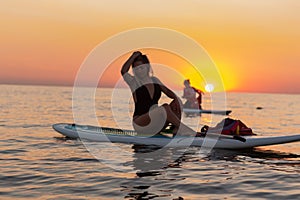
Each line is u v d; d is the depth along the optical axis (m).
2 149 6.72
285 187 4.23
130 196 3.80
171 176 4.68
